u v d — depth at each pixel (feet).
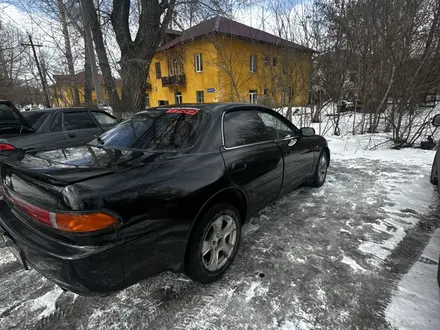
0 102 12.16
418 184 13.03
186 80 67.10
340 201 11.25
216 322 5.27
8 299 6.03
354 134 28.68
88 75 33.22
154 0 31.99
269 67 27.63
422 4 20.33
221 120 7.29
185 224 5.51
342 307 5.55
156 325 5.25
